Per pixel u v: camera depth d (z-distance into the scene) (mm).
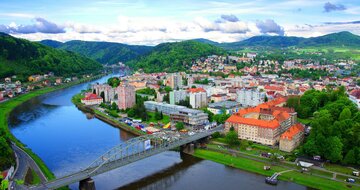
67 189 189875
